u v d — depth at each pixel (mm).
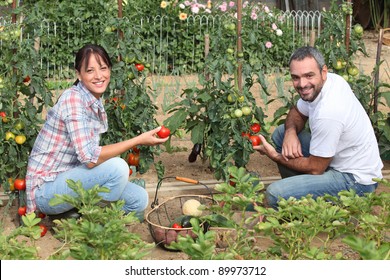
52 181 4973
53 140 4941
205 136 6234
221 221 3893
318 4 15305
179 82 10148
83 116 4852
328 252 4512
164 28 11086
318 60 4867
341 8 6023
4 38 5277
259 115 5660
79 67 4832
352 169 5059
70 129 4828
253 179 3988
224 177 5688
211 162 5715
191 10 11086
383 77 10727
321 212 3740
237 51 5617
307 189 5043
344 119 4891
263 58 5895
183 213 5066
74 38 10602
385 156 6695
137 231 5180
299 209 3758
